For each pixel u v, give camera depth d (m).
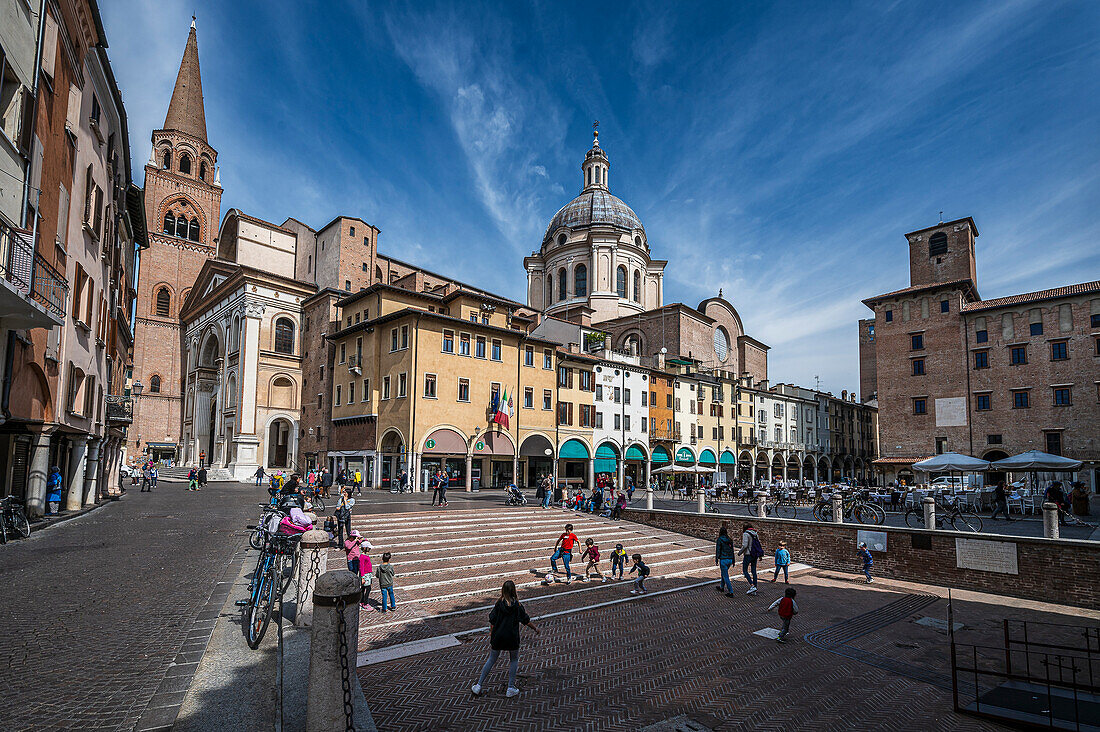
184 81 81.19
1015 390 49.66
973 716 10.41
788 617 14.21
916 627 16.59
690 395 65.12
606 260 80.81
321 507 28.09
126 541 17.81
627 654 12.58
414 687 9.95
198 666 8.46
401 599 15.57
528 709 9.37
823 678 11.96
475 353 45.69
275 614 11.27
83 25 19.11
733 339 85.19
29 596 11.28
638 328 75.25
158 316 75.06
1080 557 19.20
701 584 20.52
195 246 78.31
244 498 34.47
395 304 46.59
